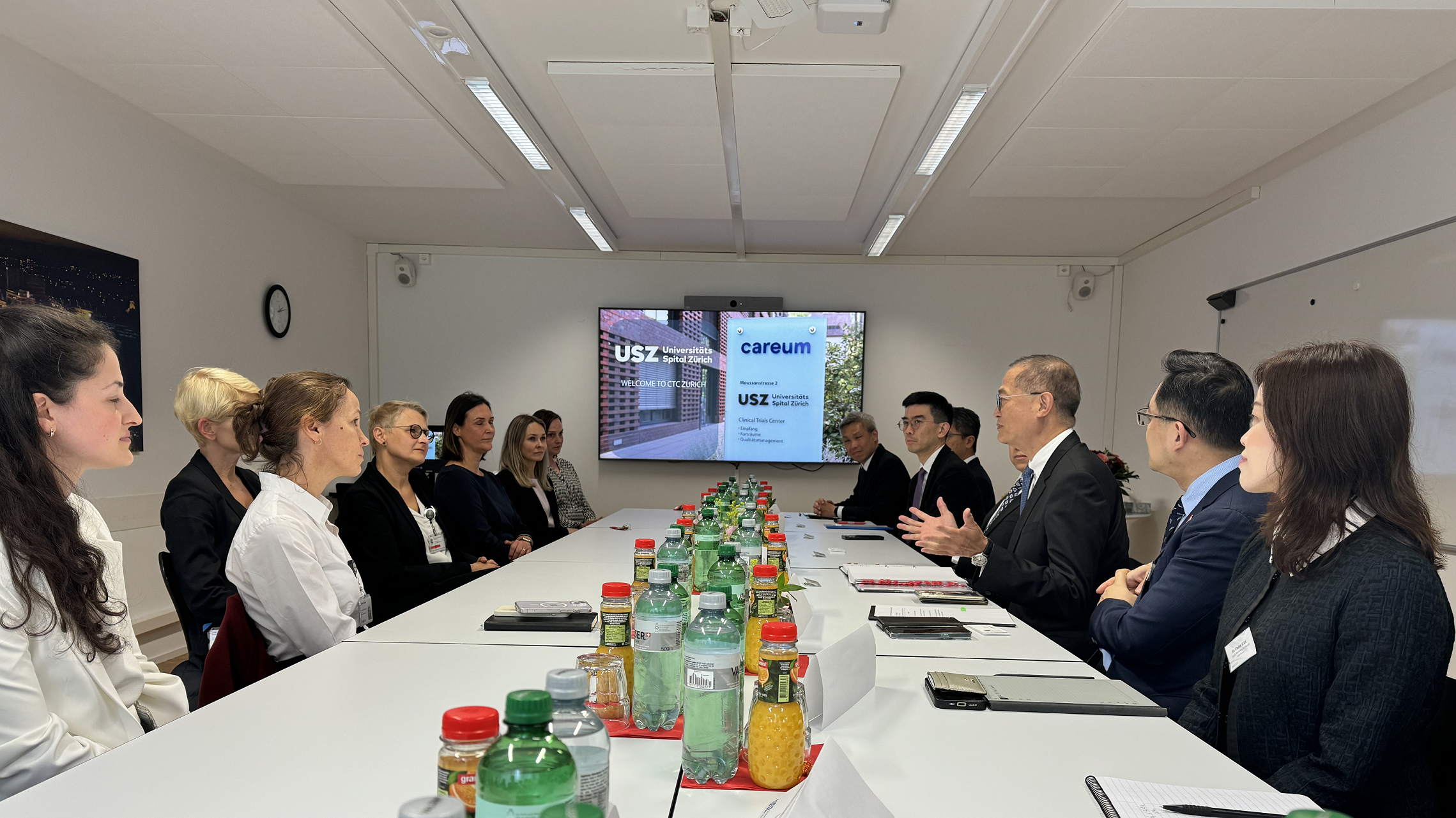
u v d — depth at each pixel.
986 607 2.10
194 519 2.20
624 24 2.98
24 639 1.12
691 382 6.71
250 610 1.81
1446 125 3.39
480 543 3.63
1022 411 2.46
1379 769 1.12
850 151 4.20
